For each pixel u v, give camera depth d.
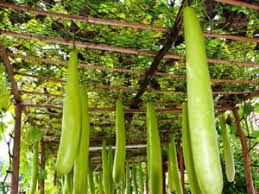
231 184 5.88
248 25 2.40
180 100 3.79
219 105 3.93
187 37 1.50
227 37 2.39
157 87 3.40
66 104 1.77
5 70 3.01
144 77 3.02
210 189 1.23
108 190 3.36
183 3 1.84
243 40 2.42
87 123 2.03
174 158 3.59
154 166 2.28
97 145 5.44
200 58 1.44
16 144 3.39
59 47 2.70
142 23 2.38
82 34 2.45
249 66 2.85
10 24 2.38
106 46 2.52
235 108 3.95
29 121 4.26
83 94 2.09
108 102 3.82
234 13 2.27
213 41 2.65
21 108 3.55
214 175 1.24
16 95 3.36
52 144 5.56
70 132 1.70
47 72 3.02
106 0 2.16
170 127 5.00
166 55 2.63
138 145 5.72
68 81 1.85
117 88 3.32
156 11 2.27
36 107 3.75
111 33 2.45
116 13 2.29
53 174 6.36
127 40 2.51
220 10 2.19
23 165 4.72
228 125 4.57
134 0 2.19
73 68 1.89
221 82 3.36
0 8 2.22
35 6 2.21
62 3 2.20
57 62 2.74
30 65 2.93
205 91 1.38
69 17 2.17
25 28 2.42
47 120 4.36
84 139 1.98
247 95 3.72
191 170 2.11
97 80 3.21
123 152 2.47
